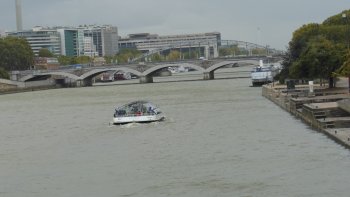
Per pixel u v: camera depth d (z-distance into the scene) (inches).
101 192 2268.7
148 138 3577.8
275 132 3499.0
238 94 7042.3
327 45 5669.3
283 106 4960.6
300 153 2763.3
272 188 2181.3
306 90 5551.2
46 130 4333.2
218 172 2474.2
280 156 2726.4
